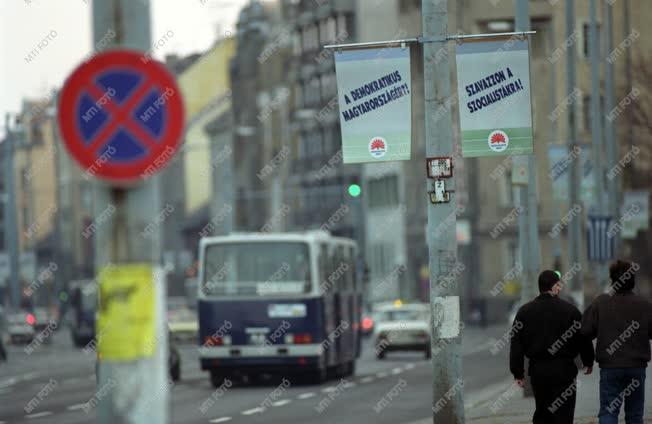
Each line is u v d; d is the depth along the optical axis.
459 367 42.22
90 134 20.58
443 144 42.38
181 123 20.69
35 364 134.38
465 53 43.31
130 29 20.81
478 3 194.12
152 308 20.64
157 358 20.64
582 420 49.81
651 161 123.44
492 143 43.47
